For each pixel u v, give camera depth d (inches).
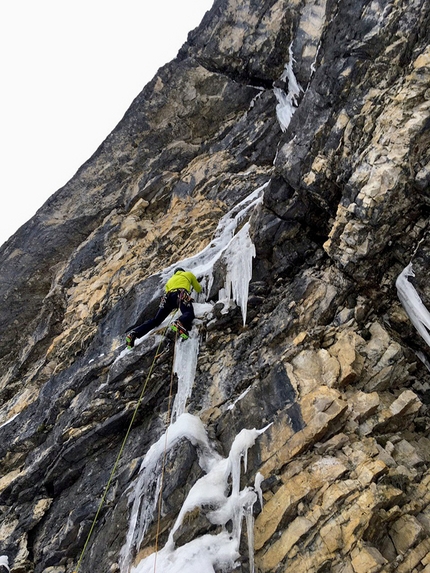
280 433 207.0
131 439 265.0
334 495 178.2
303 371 226.4
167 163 458.6
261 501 191.2
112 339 319.6
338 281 254.2
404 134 218.4
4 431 328.5
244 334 273.4
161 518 209.2
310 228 281.1
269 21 413.7
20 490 286.5
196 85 459.2
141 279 353.4
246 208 342.0
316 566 165.3
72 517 245.3
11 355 458.3
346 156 245.0
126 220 431.8
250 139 420.5
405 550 165.9
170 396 266.8
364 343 230.8
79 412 285.3
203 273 317.4
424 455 196.1
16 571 245.3
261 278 288.7
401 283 237.6
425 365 239.9
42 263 471.8
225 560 180.2
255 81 446.9
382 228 229.5
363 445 192.9
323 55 273.0
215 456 221.6
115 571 208.5
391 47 235.5
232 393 249.0
